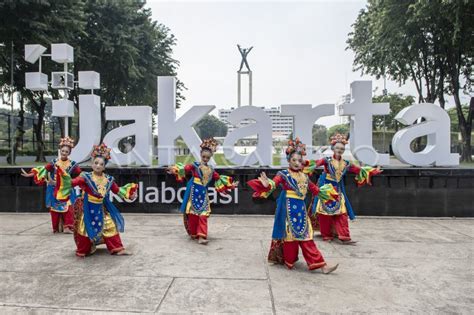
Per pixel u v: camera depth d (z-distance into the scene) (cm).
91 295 356
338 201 572
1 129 2159
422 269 438
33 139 2544
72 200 613
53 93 1947
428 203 757
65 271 427
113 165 857
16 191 803
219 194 785
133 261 466
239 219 745
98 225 483
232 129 889
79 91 2181
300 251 524
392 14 1739
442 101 2061
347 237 559
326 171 589
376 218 751
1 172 801
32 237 595
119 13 2030
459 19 1498
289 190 447
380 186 763
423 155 789
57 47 918
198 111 817
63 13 1595
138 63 2270
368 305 337
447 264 457
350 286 383
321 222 581
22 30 1492
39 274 416
